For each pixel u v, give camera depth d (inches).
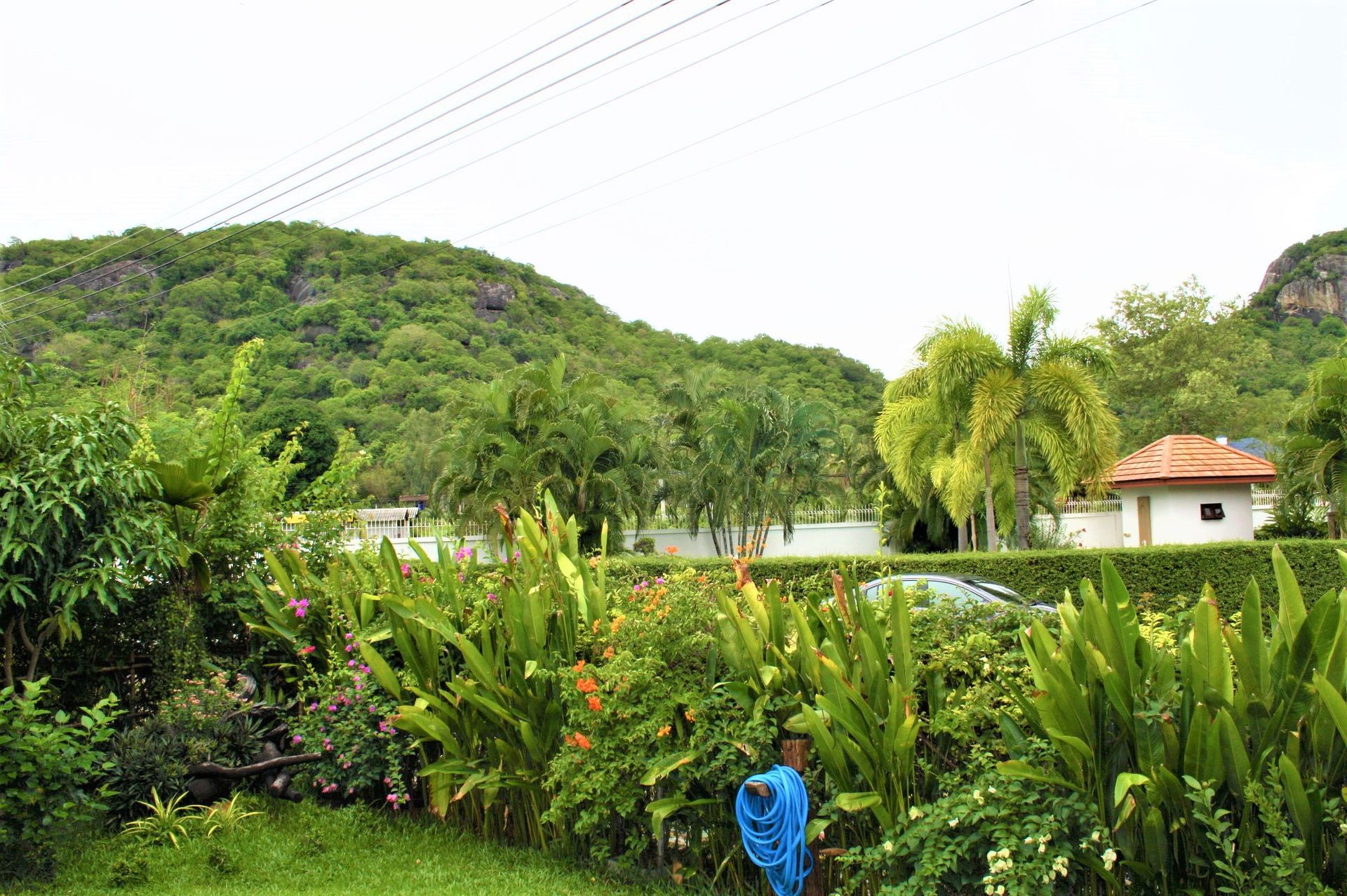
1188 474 1029.8
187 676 267.6
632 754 180.9
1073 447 736.3
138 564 238.7
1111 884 135.0
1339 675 124.2
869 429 1616.6
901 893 144.9
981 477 797.2
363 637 236.5
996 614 181.6
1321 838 123.0
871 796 150.3
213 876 197.0
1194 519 1042.7
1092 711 138.8
